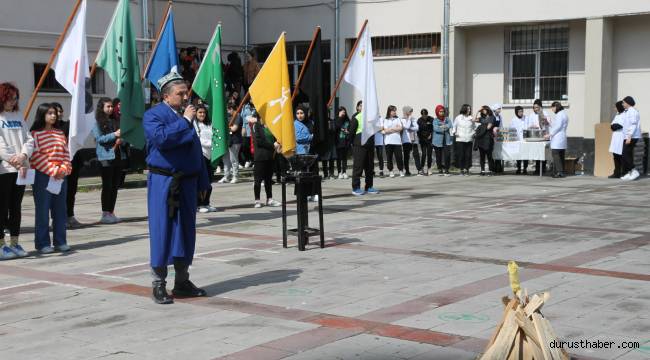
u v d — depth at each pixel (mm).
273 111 10047
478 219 12070
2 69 18531
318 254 9289
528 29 22344
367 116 12211
